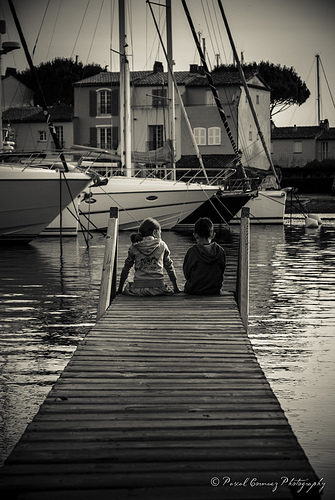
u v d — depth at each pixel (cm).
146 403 561
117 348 730
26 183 2638
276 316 1266
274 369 903
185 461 452
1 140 2909
